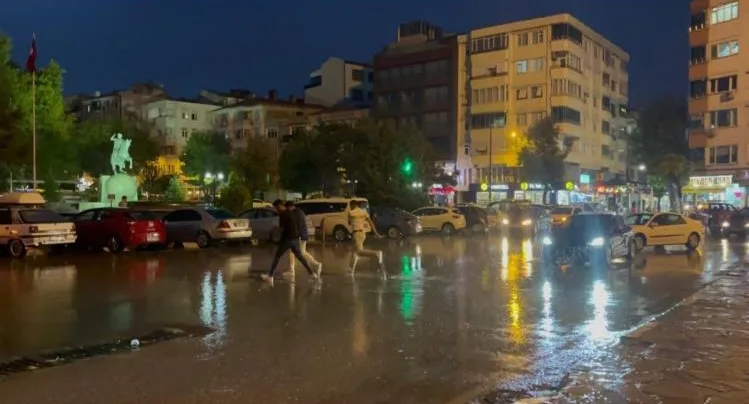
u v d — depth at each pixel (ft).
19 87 135.13
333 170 164.86
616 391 22.18
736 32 185.26
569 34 219.82
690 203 197.47
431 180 168.25
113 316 36.06
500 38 228.84
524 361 26.35
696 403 20.90
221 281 51.31
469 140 233.76
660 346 29.04
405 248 90.79
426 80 244.22
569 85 219.82
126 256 74.59
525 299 42.80
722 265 67.00
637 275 57.47
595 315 37.01
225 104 340.59
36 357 26.84
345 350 28.04
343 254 79.05
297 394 21.81
